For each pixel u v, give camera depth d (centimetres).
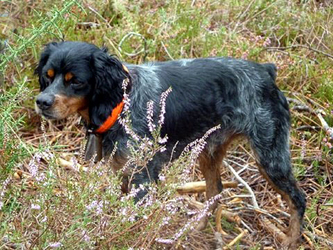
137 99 174
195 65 187
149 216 140
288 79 254
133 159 152
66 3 187
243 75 188
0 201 141
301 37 285
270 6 295
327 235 194
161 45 259
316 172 217
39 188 145
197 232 187
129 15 270
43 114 167
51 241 138
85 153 180
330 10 307
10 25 257
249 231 195
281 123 191
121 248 144
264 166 191
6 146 163
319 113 236
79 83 167
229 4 299
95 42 254
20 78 229
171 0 289
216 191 199
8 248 144
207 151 192
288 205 192
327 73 256
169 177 146
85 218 139
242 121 189
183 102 181
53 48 172
